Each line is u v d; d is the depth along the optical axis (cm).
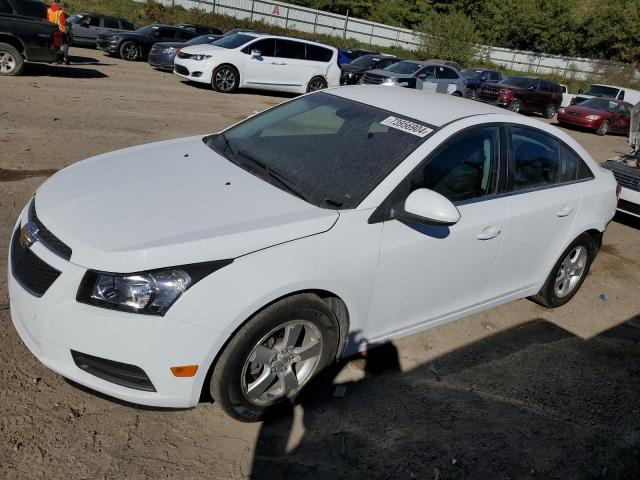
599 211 439
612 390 362
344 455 275
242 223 265
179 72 1527
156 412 286
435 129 330
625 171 726
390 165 310
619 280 559
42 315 245
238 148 361
